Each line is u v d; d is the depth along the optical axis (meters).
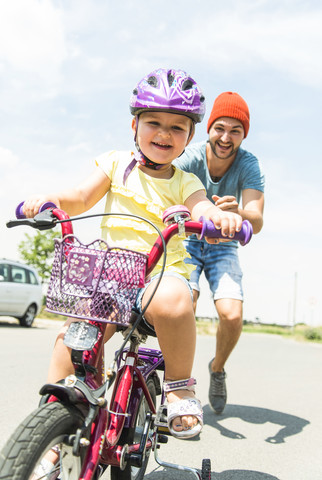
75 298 1.72
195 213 2.35
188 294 2.13
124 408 2.08
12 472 1.42
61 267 1.73
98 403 1.70
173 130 2.35
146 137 2.36
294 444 3.75
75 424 1.66
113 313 1.73
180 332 2.09
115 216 2.39
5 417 3.82
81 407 1.70
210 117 3.88
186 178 2.53
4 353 7.36
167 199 2.46
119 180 2.46
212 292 4.04
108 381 1.80
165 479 2.89
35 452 1.48
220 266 3.98
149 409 2.49
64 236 1.86
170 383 2.15
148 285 2.15
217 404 4.48
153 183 2.45
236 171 3.92
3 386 4.94
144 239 2.33
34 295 13.61
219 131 3.76
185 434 2.09
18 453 1.45
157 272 2.25
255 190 3.85
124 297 1.75
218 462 3.25
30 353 7.52
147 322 2.19
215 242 2.10
